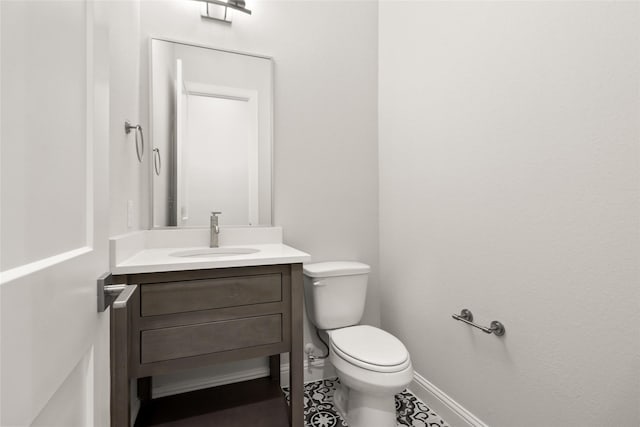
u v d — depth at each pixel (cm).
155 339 120
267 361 190
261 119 186
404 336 191
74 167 54
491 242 132
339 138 207
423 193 174
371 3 216
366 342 154
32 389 38
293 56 195
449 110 155
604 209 94
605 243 93
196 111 174
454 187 151
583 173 99
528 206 116
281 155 193
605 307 93
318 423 154
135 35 151
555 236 107
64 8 50
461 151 147
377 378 133
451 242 154
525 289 117
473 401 141
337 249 206
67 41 51
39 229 42
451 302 154
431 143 168
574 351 101
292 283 141
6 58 35
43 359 41
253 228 184
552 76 107
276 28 191
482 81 136
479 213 138
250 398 167
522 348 118
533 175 114
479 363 138
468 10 143
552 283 108
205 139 176
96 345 63
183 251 158
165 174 168
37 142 42
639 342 86
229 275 131
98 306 64
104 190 69
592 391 96
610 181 92
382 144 213
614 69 91
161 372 121
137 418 149
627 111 88
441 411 159
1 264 34
